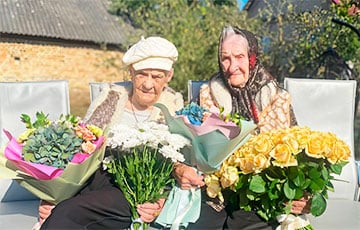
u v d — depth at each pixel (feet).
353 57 14.39
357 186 7.61
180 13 23.44
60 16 37.81
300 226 4.83
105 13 40.57
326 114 7.90
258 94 6.24
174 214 4.93
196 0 23.29
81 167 4.60
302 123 7.82
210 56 22.12
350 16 12.24
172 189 5.03
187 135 4.71
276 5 20.18
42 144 4.58
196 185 4.99
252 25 21.01
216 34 21.94
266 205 4.78
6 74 33.47
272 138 4.67
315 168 4.60
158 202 4.84
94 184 5.16
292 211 4.84
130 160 4.63
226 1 22.58
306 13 17.08
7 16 34.37
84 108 29.53
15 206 6.83
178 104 6.13
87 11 40.09
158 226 5.10
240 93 6.21
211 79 6.62
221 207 5.29
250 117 6.13
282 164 4.42
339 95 7.96
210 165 4.79
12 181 7.21
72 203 4.73
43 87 7.82
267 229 4.90
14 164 4.56
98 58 38.58
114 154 4.81
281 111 6.16
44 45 35.78
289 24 19.30
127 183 4.74
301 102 7.88
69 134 4.68
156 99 5.99
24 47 34.60
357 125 12.06
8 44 33.63
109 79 33.55
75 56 37.81
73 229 4.59
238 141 4.63
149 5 24.99
